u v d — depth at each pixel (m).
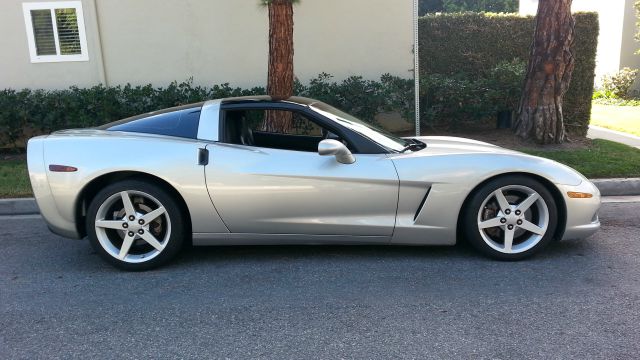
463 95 9.37
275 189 4.28
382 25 9.93
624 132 10.66
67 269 4.62
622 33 17.12
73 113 9.10
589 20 9.70
